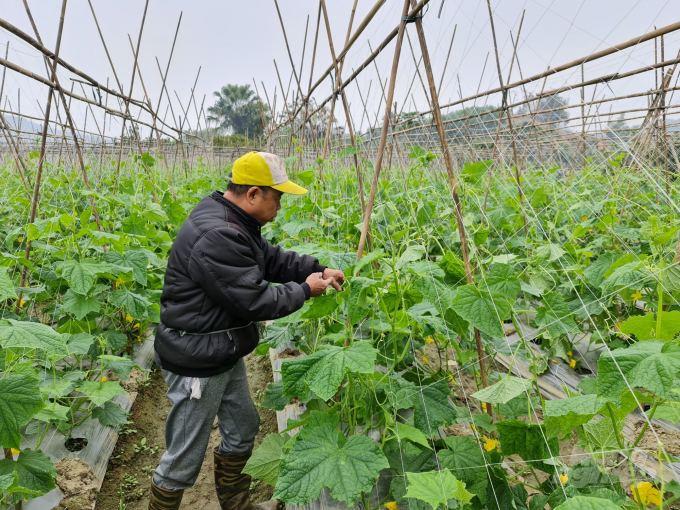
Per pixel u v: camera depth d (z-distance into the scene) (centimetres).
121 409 315
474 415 236
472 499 192
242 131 5475
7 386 179
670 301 287
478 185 379
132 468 317
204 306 221
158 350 235
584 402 134
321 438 183
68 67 392
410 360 286
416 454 214
